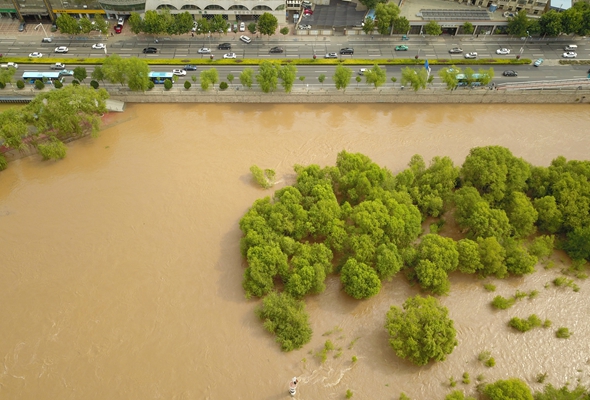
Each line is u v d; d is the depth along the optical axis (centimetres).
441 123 18250
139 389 11050
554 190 14288
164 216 14800
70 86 16612
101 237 14225
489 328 12225
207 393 11000
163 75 18800
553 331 12181
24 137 16275
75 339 11944
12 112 15600
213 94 18538
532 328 12181
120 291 12912
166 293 12875
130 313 12450
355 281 11988
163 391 11025
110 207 15050
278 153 16925
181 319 12325
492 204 14312
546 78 19412
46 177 16000
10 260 13662
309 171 14962
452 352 11688
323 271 12269
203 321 12288
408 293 12888
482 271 13025
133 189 15600
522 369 11481
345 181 14512
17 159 16462
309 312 12500
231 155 16800
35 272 13375
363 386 11125
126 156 16712
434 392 11044
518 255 12925
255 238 12788
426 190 14388
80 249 13912
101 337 11975
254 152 16938
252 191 15562
